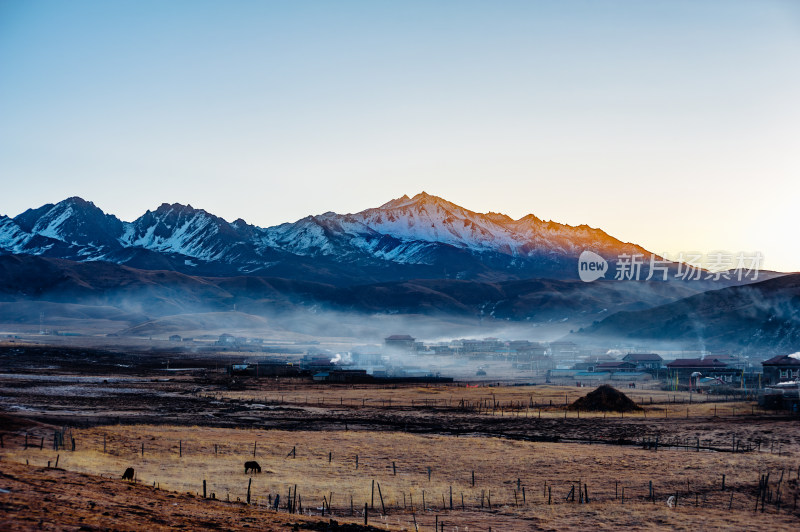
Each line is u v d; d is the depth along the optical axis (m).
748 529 46.66
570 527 46.09
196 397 132.50
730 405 116.12
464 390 150.62
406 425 95.69
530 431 90.25
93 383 155.38
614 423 96.69
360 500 52.12
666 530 45.88
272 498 50.59
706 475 62.66
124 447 67.44
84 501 34.59
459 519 47.69
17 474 40.03
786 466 66.06
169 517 34.41
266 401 126.94
